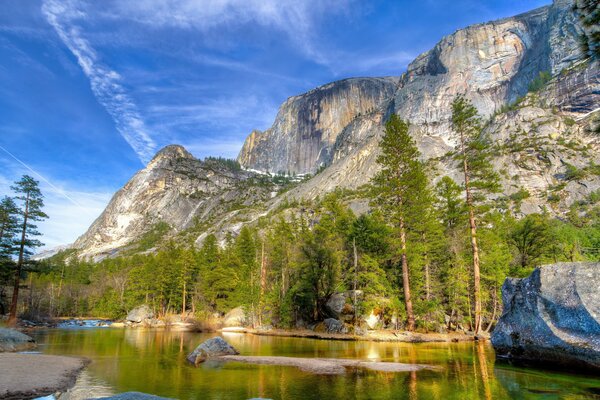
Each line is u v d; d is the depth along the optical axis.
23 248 44.91
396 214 36.97
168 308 76.81
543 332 16.06
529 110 170.38
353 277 42.94
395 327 37.22
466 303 39.84
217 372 15.97
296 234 63.97
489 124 181.50
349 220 56.59
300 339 36.34
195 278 75.88
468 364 17.78
